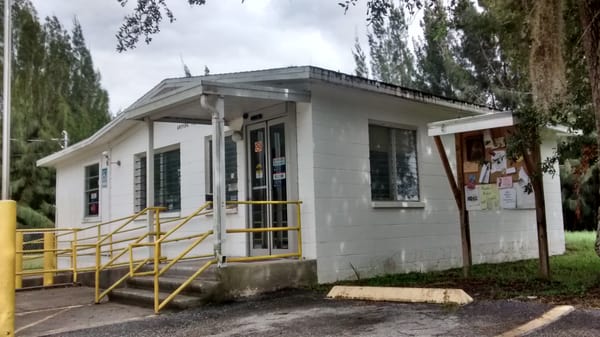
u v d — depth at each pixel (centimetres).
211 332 565
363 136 977
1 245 558
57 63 3516
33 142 2795
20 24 3159
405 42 3075
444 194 1130
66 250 1143
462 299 650
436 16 927
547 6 664
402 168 1064
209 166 1129
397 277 933
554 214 1408
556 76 661
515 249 1272
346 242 914
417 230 1053
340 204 915
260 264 796
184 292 773
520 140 814
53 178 2794
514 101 1925
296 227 877
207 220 1110
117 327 628
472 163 895
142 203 1336
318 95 907
